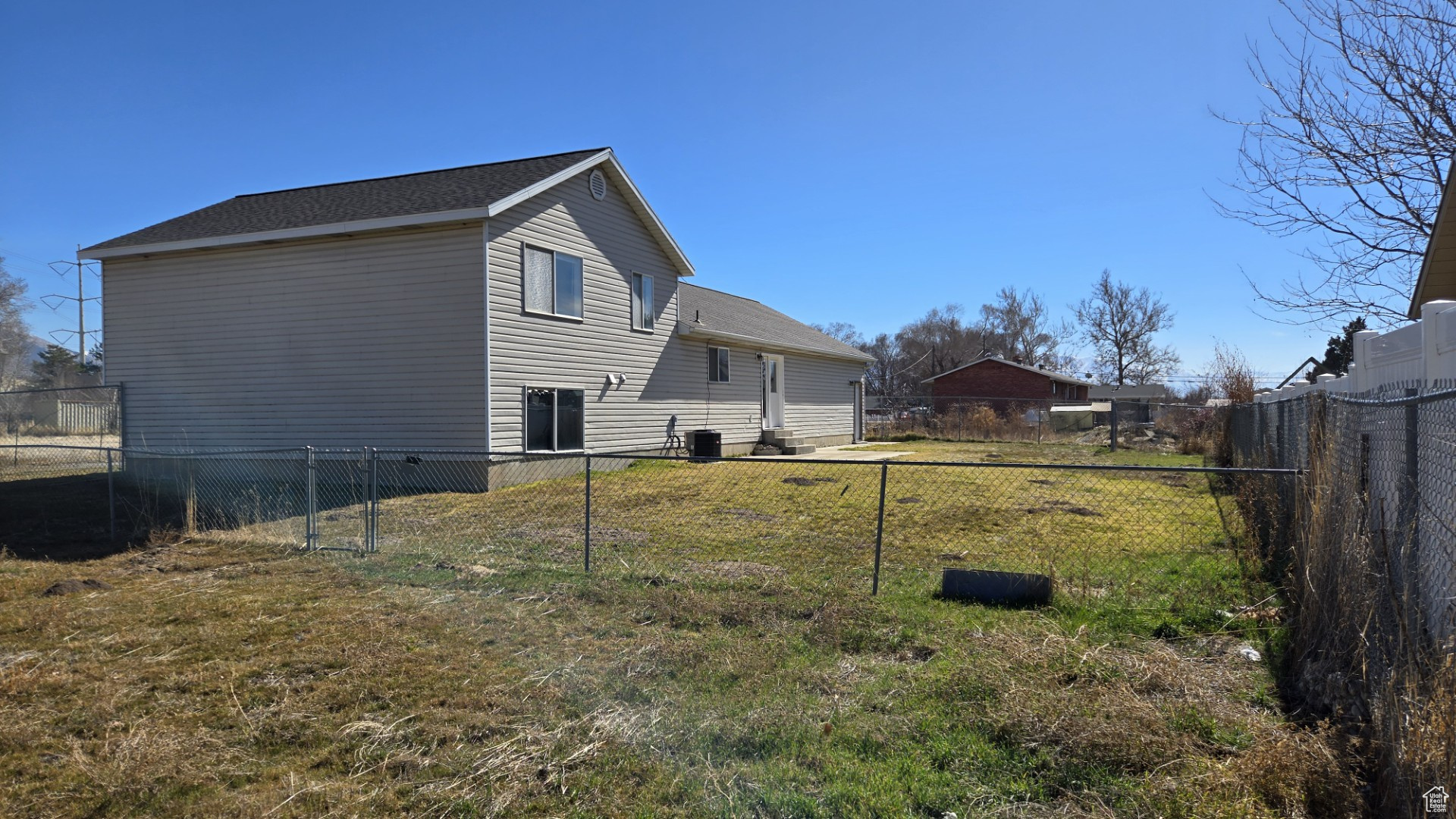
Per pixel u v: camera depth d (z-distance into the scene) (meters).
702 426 18.53
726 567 6.93
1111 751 3.37
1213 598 5.70
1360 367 5.82
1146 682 4.05
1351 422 4.94
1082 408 35.66
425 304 12.62
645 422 16.48
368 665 4.59
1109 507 10.80
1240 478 9.69
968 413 34.03
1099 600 5.74
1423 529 3.71
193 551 8.01
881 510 6.07
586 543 6.89
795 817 3.05
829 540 8.26
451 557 7.48
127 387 14.77
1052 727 3.53
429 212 12.16
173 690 4.32
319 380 13.36
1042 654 4.38
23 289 42.31
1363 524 4.25
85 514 10.39
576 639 5.07
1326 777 2.93
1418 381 4.25
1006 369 44.28
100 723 3.92
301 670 4.58
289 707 4.05
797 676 4.39
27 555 8.02
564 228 14.02
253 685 4.39
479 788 3.27
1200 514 10.05
